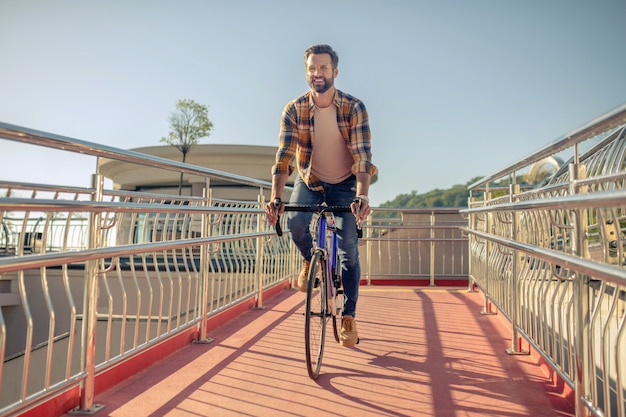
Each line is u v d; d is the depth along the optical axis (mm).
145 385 2912
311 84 3125
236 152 28359
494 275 4941
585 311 2150
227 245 5066
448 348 3773
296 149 3367
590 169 2801
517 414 2463
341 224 3365
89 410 2500
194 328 4008
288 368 3252
